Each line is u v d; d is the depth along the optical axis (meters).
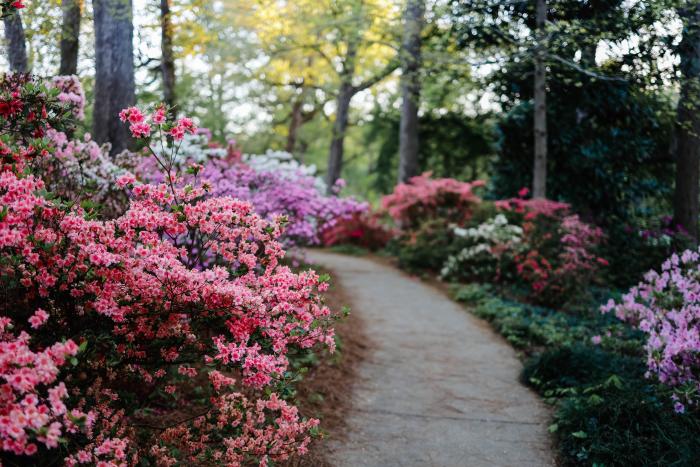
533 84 11.80
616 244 11.41
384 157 22.27
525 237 9.77
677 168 11.16
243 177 6.89
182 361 2.96
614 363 5.56
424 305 8.82
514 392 5.41
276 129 24.52
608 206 12.26
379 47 18.22
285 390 3.03
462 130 19.55
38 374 2.05
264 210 6.95
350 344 6.47
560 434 4.42
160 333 2.79
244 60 15.67
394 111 21.55
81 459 2.28
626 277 10.88
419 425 4.59
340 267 12.11
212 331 3.03
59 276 2.56
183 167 5.85
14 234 2.28
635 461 3.72
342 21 14.37
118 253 2.68
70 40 8.11
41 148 2.74
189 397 4.17
